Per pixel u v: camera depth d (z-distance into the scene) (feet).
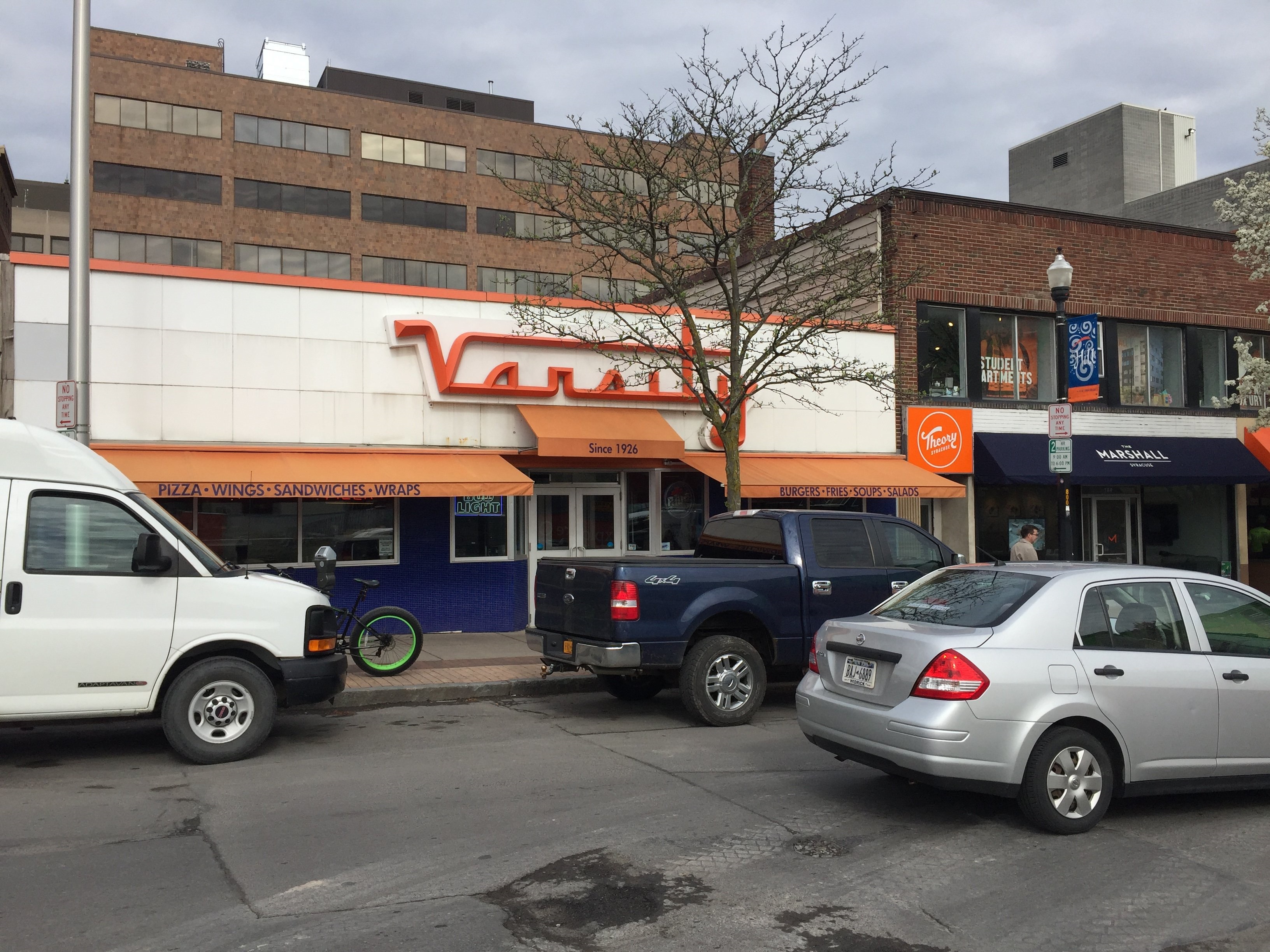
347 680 35.81
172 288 42.14
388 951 13.41
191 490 39.11
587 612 30.58
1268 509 71.56
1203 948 13.87
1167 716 19.66
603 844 18.06
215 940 13.73
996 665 18.69
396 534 48.32
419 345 46.09
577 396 49.11
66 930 14.02
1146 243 65.00
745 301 46.88
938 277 58.23
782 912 14.94
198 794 21.54
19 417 39.78
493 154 192.65
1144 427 64.08
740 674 30.48
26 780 22.82
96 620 23.93
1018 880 16.46
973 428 58.70
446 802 20.84
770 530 32.89
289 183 177.58
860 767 24.32
